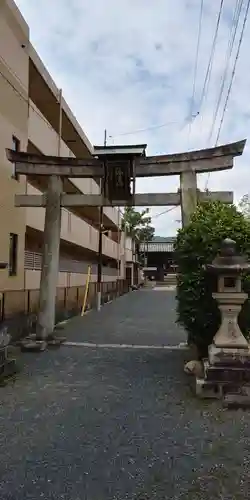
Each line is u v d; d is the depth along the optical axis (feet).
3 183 36.19
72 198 34.91
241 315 21.40
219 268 19.69
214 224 23.36
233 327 19.93
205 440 14.47
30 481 11.43
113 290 102.42
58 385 21.88
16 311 37.47
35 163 34.96
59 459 12.85
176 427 15.74
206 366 20.02
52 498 10.57
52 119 60.80
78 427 15.67
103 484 11.30
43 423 16.10
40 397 19.66
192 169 32.89
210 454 13.29
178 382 22.52
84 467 12.32
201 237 23.12
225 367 19.44
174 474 11.91
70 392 20.56
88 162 34.60
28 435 14.83
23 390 20.88
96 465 12.45
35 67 45.50
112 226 112.78
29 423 16.08
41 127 47.57
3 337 23.84
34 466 12.35
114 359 28.78
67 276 57.21
